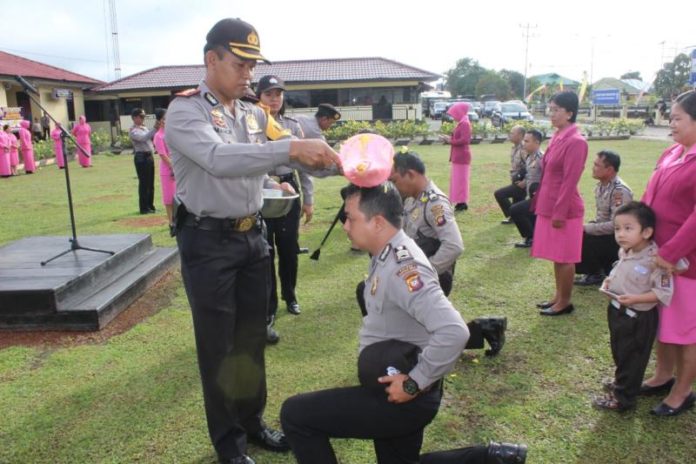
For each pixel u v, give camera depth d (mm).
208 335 2635
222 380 2682
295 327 4477
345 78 26672
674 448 2828
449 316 1899
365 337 2143
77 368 3836
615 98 38250
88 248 5492
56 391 3539
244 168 2174
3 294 4383
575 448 2852
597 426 3033
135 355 4031
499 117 30406
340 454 2875
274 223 4449
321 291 5324
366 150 2055
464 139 8664
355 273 5855
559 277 4484
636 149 17578
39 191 12422
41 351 4117
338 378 3635
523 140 7605
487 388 3451
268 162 2160
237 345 2857
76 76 27281
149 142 9297
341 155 2090
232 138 2533
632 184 10547
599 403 3205
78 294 4695
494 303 4887
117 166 17516
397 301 1984
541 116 47125
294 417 2096
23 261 5129
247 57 2395
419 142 22266
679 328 2963
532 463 2740
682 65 46000
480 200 9758
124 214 9469
